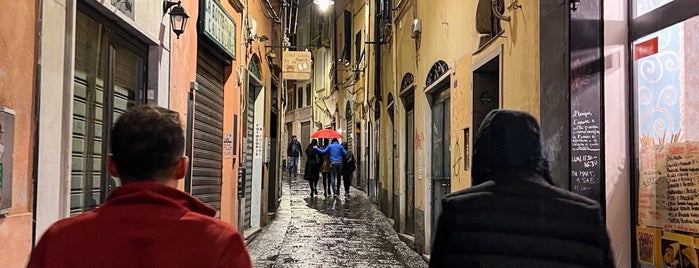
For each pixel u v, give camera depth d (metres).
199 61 7.21
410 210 10.92
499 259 2.15
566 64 4.14
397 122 12.11
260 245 9.40
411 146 10.94
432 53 8.78
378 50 15.13
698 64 3.42
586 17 4.14
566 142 4.11
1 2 2.99
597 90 4.12
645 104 3.95
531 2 4.83
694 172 3.44
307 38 34.91
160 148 1.82
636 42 4.06
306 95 36.41
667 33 3.72
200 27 6.82
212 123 7.91
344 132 25.16
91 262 1.64
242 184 9.58
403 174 11.41
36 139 3.34
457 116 7.22
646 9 3.98
